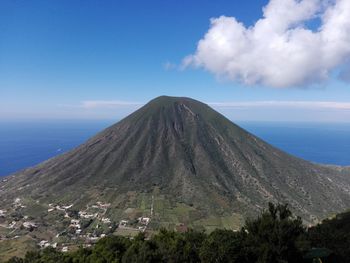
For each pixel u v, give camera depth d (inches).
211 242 1266.0
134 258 1360.7
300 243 1109.1
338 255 1178.0
